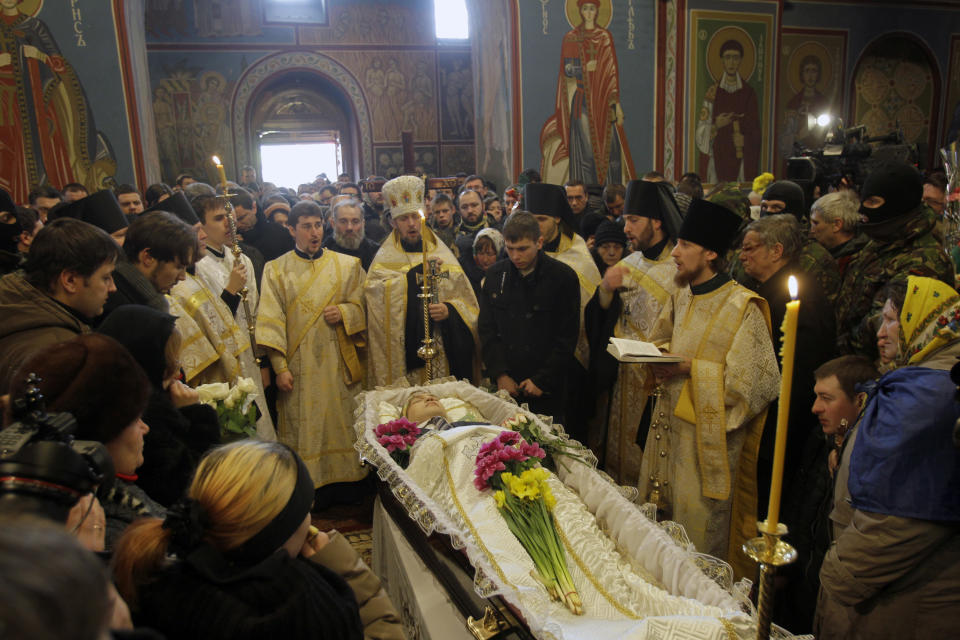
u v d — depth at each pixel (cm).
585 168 865
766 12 927
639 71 869
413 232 368
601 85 856
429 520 201
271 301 357
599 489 234
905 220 259
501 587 170
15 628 32
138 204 468
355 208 414
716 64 920
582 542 204
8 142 639
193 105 1436
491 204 626
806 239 291
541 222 364
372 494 384
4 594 33
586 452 256
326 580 113
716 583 174
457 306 364
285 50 1469
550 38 830
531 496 209
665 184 310
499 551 200
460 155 1584
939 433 123
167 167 1438
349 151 1658
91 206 291
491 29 877
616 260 379
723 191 347
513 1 812
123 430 117
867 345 255
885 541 128
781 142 1166
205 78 1434
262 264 405
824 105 1184
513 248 321
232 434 221
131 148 676
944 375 129
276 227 474
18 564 35
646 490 269
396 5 1511
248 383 226
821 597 152
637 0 855
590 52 845
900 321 152
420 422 293
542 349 332
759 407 235
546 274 331
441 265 366
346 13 1491
